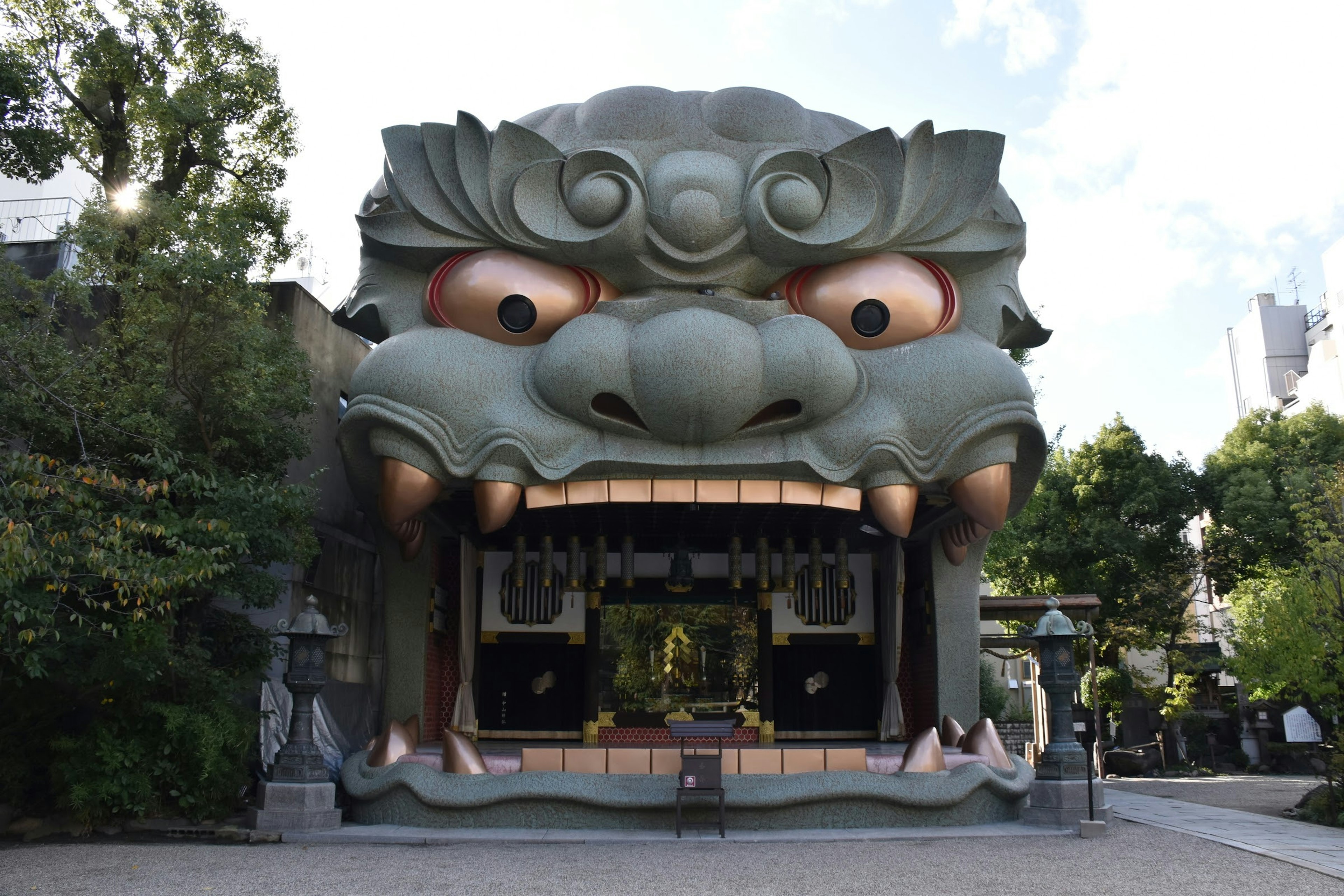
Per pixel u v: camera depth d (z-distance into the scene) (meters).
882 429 12.62
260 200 15.80
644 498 12.77
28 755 12.60
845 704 17.45
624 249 12.94
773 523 15.96
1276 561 31.44
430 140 13.31
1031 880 8.99
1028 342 15.62
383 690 17.23
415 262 13.62
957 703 16.00
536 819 12.59
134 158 15.48
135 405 12.76
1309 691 17.14
